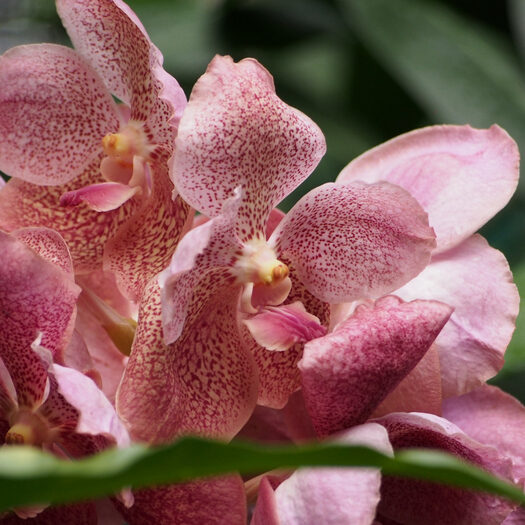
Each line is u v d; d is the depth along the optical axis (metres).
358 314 0.51
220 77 0.50
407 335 0.51
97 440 0.50
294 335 0.51
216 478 0.51
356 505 0.50
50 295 0.50
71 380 0.49
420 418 0.51
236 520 0.51
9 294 0.50
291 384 0.52
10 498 0.45
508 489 0.46
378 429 0.51
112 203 0.52
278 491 0.50
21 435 0.51
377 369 0.51
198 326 0.51
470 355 0.53
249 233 0.51
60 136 0.53
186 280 0.50
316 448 0.45
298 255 0.52
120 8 0.52
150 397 0.50
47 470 0.44
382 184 0.51
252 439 0.53
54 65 0.53
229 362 0.52
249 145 0.51
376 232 0.52
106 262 0.53
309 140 0.52
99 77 0.53
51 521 0.52
